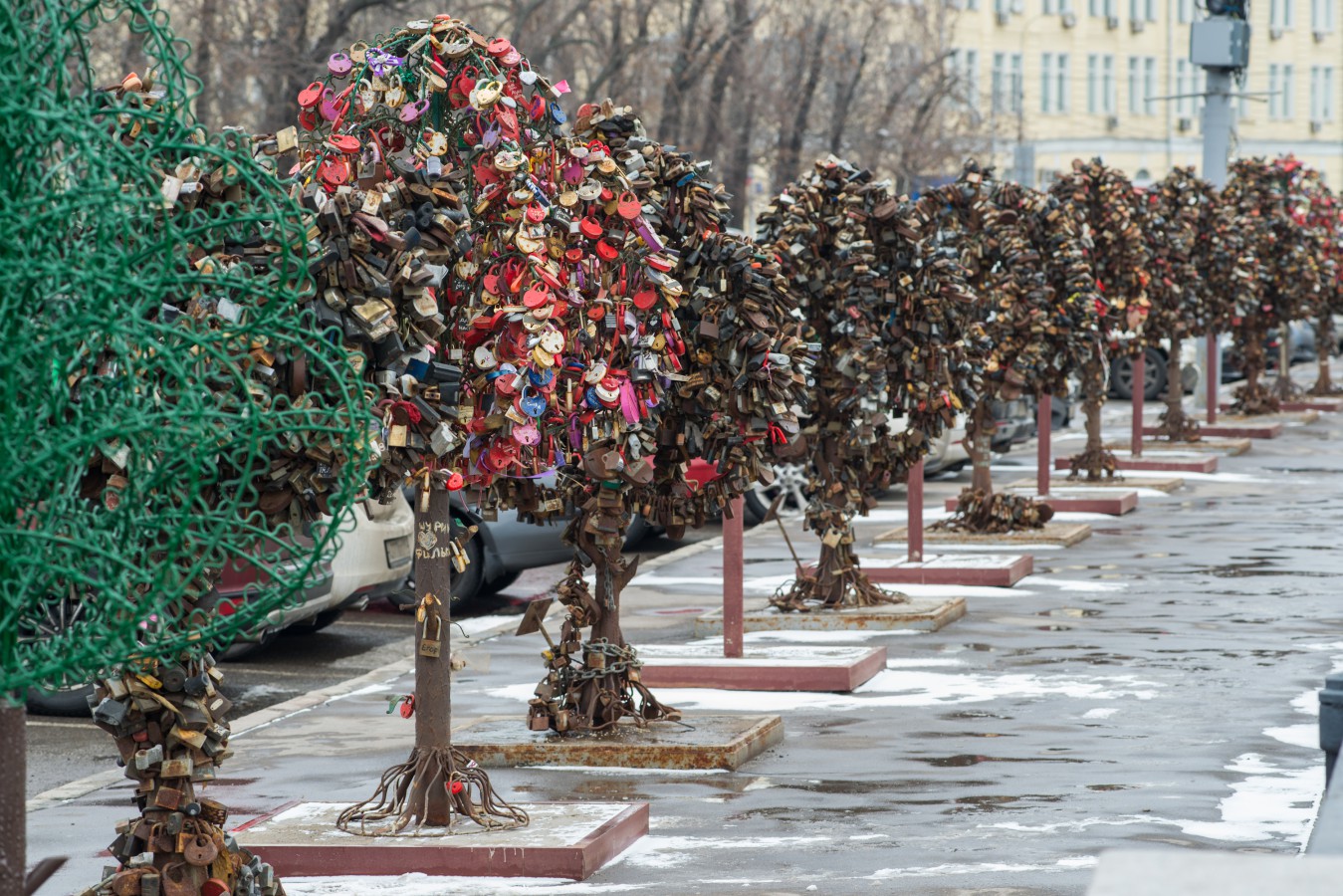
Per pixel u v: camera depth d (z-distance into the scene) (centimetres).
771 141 6212
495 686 1441
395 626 1884
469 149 963
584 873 882
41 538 541
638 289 1086
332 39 4494
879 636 1616
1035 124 10369
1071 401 3912
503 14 5344
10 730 591
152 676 755
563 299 1002
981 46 10106
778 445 1175
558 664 1171
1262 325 4103
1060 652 1522
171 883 759
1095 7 10562
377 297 736
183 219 692
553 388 967
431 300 798
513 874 887
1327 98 11788
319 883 884
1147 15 10794
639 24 5391
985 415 2231
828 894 847
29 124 545
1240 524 2441
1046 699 1330
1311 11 11738
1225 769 1095
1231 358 4275
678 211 1154
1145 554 2150
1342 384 5184
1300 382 5422
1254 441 3703
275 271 682
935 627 1630
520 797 1055
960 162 6862
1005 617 1712
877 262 1584
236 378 583
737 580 1440
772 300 1155
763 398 1151
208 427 576
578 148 1034
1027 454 3566
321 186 751
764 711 1307
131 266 575
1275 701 1302
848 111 6438
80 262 556
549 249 996
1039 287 2136
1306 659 1470
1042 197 2350
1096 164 2805
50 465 553
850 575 1683
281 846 899
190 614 645
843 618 1641
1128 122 10725
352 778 1135
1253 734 1195
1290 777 1070
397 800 946
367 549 1628
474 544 1908
